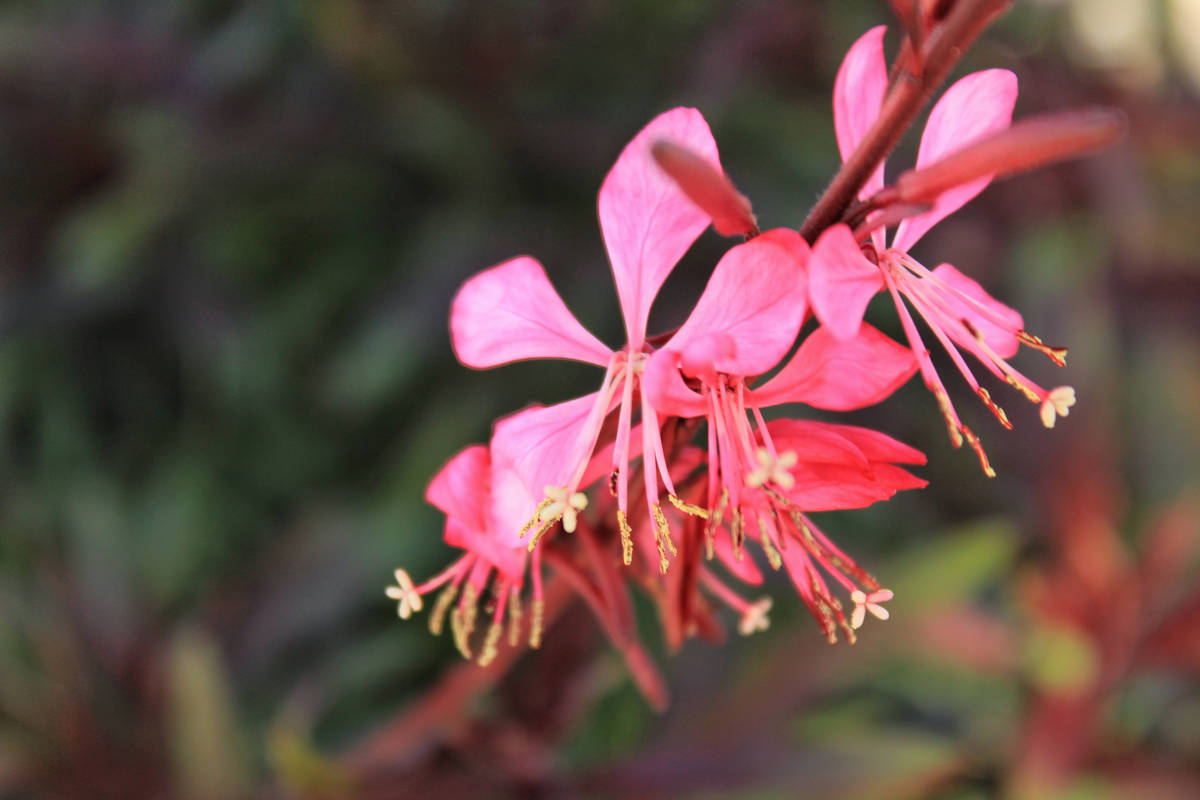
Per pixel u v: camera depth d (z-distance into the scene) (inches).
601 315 13.3
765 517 6.4
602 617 6.6
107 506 12.3
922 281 6.4
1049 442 11.4
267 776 10.0
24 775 9.7
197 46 14.6
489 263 13.5
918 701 10.9
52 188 15.3
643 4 14.2
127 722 10.5
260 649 11.0
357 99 14.4
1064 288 12.4
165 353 15.1
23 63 13.8
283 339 14.1
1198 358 13.4
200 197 14.2
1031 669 9.5
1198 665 9.7
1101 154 13.8
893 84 6.1
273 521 13.4
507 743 7.9
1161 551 10.3
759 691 8.9
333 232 15.0
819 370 6.2
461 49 14.3
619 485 6.3
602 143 14.2
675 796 8.4
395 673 11.5
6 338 14.4
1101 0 16.6
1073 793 9.3
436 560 11.6
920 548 11.4
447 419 12.5
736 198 5.9
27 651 10.8
